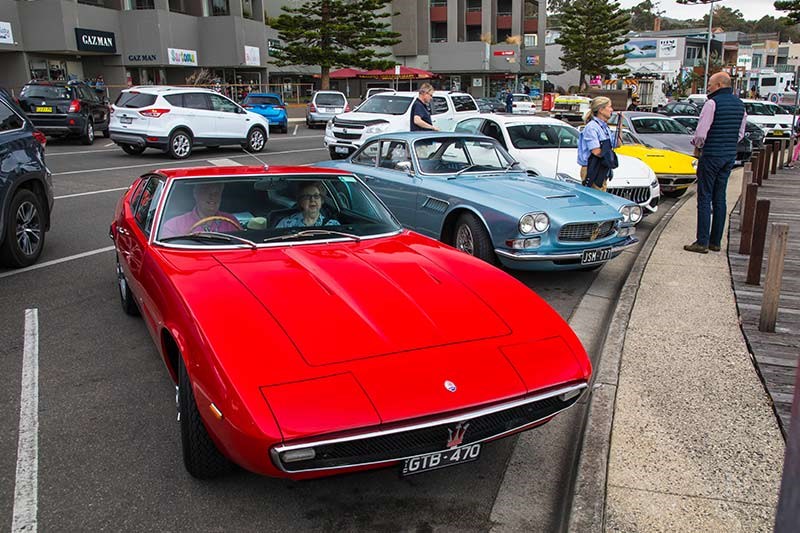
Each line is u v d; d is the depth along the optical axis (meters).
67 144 19.66
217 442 2.66
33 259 6.88
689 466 3.13
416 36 54.00
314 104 29.22
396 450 2.54
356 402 2.47
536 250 5.82
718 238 7.41
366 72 45.72
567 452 3.47
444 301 3.15
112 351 4.65
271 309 2.91
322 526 2.81
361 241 3.92
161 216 3.84
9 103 6.84
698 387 3.98
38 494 2.99
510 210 5.85
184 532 2.75
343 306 2.99
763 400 3.81
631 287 5.99
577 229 5.94
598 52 53.41
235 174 4.14
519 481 3.19
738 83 47.12
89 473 3.16
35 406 3.83
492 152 7.45
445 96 16.48
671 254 7.32
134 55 34.00
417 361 2.69
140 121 15.60
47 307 5.57
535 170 8.81
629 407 3.72
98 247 7.64
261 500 2.98
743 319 5.18
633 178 9.12
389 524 2.84
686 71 57.53
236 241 3.70
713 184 7.19
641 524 2.71
